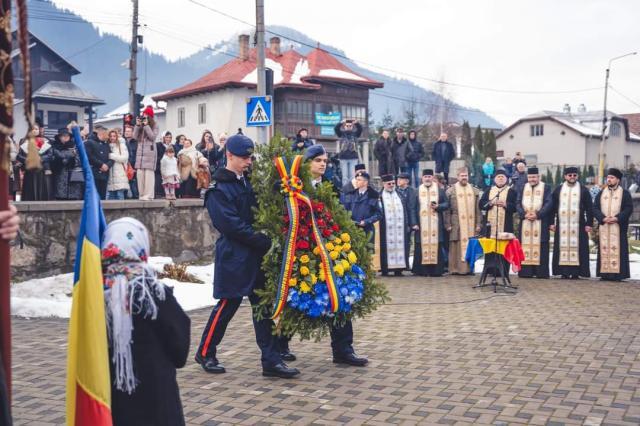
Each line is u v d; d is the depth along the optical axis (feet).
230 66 145.18
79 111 133.49
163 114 163.84
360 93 145.48
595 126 201.67
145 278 10.94
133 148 44.68
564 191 43.24
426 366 20.71
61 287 31.32
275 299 19.53
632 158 213.87
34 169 8.30
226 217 19.24
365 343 23.93
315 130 139.03
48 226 33.76
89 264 10.19
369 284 21.16
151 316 10.91
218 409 16.78
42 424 15.75
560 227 43.39
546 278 43.62
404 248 46.11
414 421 15.74
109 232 11.05
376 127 152.87
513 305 32.14
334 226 20.53
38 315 28.04
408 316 29.27
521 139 201.87
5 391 8.38
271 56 146.82
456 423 15.56
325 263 19.60
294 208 19.76
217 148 50.88
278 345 20.34
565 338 24.40
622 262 41.96
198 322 27.63
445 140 69.15
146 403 10.87
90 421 10.05
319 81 138.41
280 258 19.84
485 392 17.93
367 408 16.74
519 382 18.84
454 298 34.65
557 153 195.31
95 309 10.13
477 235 45.57
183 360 11.37
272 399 17.57
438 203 45.78
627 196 41.86
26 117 8.25
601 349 22.70
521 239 44.29
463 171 46.06
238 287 19.65
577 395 17.58
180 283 34.94
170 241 41.81
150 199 41.73
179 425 11.17
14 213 8.73
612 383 18.65
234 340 24.61
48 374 19.84
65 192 37.14
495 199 43.50
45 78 132.26
